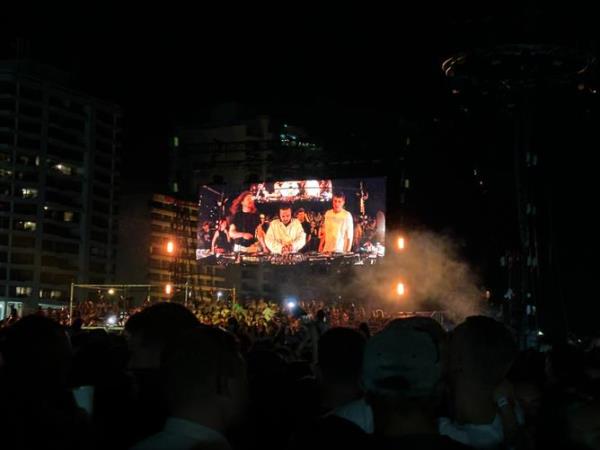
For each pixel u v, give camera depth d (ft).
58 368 13.58
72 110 371.35
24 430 12.84
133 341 15.81
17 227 351.25
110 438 15.37
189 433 10.87
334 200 134.51
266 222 138.51
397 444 9.76
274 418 19.39
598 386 14.66
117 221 383.65
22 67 358.64
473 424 15.11
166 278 371.35
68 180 367.66
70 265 365.81
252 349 22.91
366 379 10.14
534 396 20.76
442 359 10.33
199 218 143.02
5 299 346.54
